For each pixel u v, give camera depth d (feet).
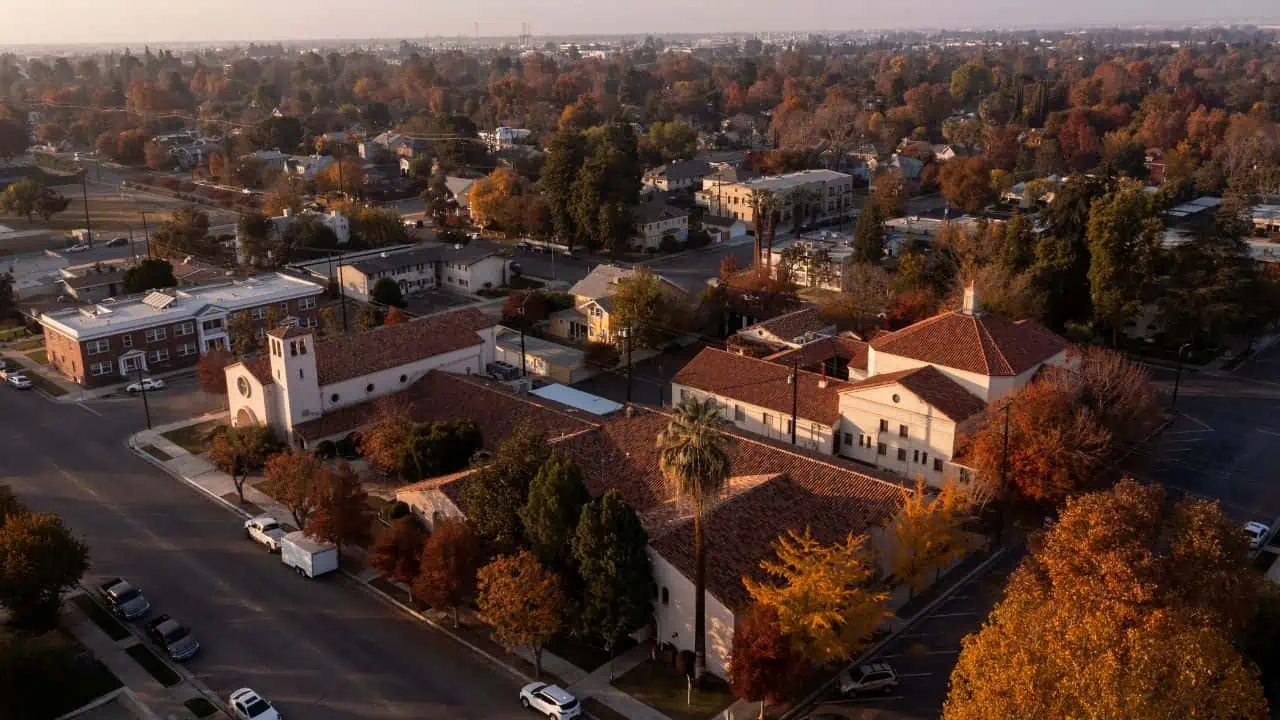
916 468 248.11
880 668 170.19
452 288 460.96
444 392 280.10
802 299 403.34
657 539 178.40
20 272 459.73
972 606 194.59
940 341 261.65
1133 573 151.33
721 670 172.55
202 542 225.56
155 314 348.18
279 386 263.49
